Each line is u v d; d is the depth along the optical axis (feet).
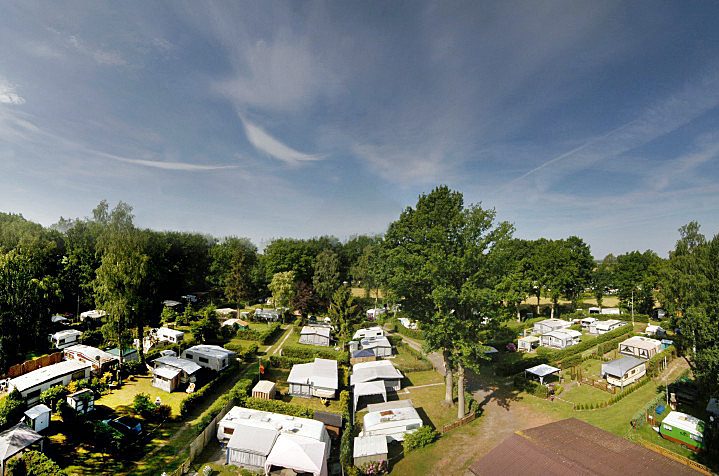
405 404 103.65
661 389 126.41
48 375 108.17
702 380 97.40
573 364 155.43
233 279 269.85
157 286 142.41
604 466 57.62
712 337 90.27
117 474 73.41
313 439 84.28
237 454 81.00
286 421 91.40
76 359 129.80
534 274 257.14
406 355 171.63
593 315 254.68
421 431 91.40
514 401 117.50
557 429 70.59
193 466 79.82
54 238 216.54
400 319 228.43
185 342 164.66
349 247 404.16
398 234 116.67
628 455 61.31
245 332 192.95
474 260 102.12
